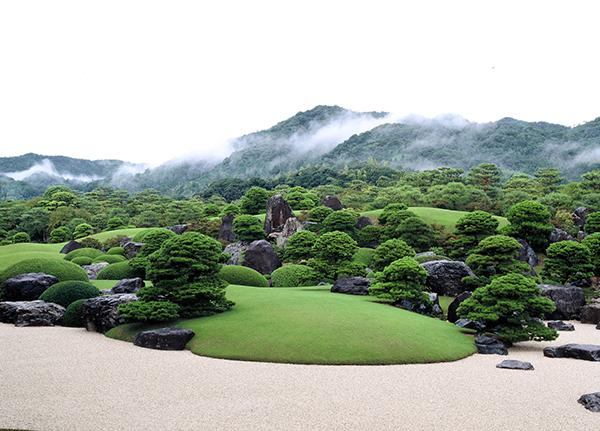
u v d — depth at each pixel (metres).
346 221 52.75
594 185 78.56
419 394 13.45
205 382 14.29
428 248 49.62
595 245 41.22
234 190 136.50
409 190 82.88
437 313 29.19
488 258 34.78
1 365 16.17
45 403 12.06
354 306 24.69
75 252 51.66
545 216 50.31
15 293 29.12
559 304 33.66
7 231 90.50
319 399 12.76
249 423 10.84
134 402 12.24
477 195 74.88
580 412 12.12
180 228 63.66
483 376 15.87
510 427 10.93
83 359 17.28
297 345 18.39
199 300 23.64
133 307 21.95
